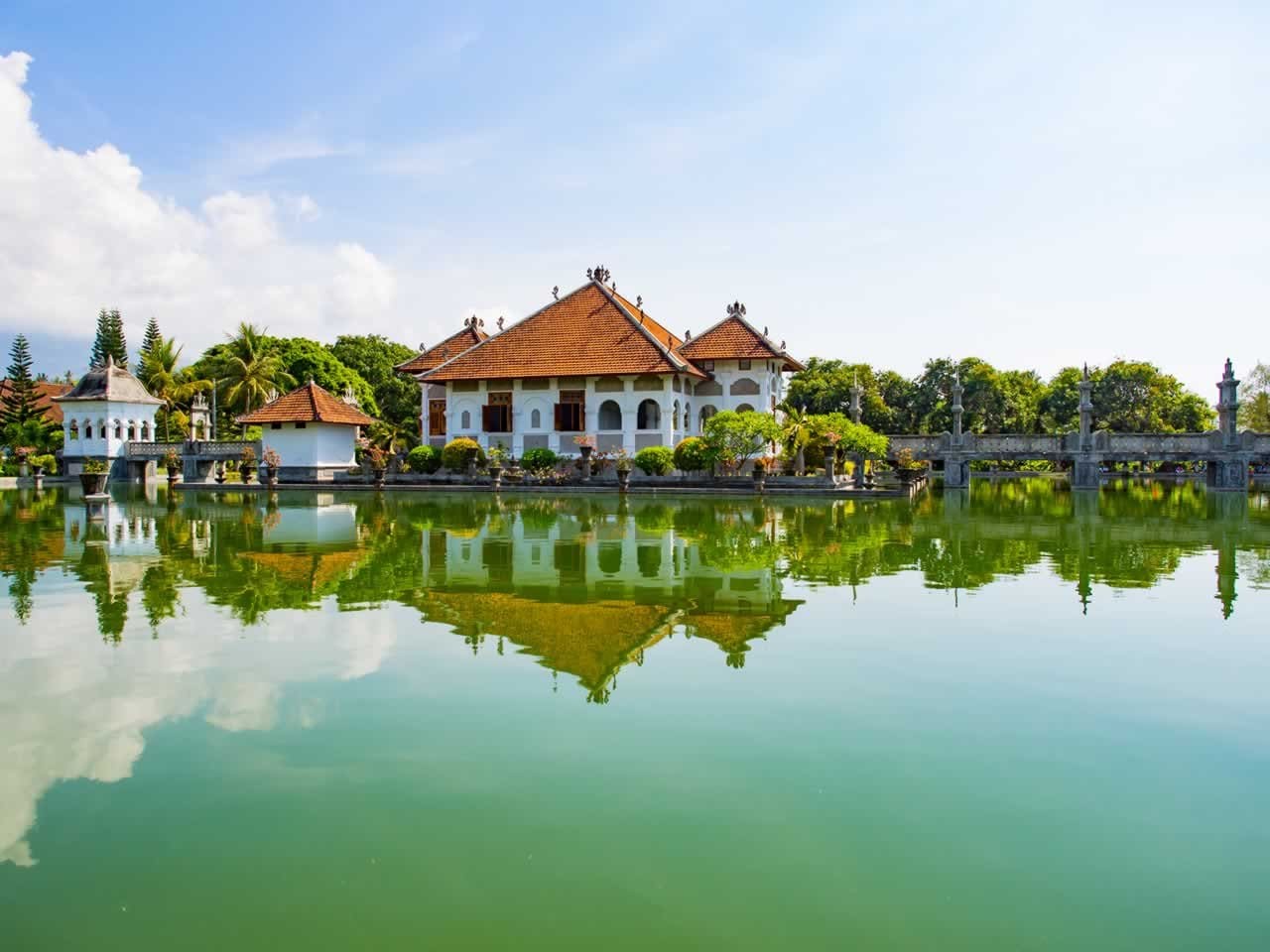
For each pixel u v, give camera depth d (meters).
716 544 14.68
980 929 3.53
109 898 3.77
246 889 3.83
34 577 11.13
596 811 4.50
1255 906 3.70
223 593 9.98
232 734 5.52
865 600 9.62
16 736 5.50
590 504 25.08
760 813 4.48
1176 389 57.12
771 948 3.40
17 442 46.19
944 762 5.12
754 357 35.09
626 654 7.32
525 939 3.46
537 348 35.72
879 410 58.28
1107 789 4.78
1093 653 7.45
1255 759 5.19
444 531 17.06
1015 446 35.75
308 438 37.50
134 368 61.25
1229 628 8.35
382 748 5.29
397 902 3.72
